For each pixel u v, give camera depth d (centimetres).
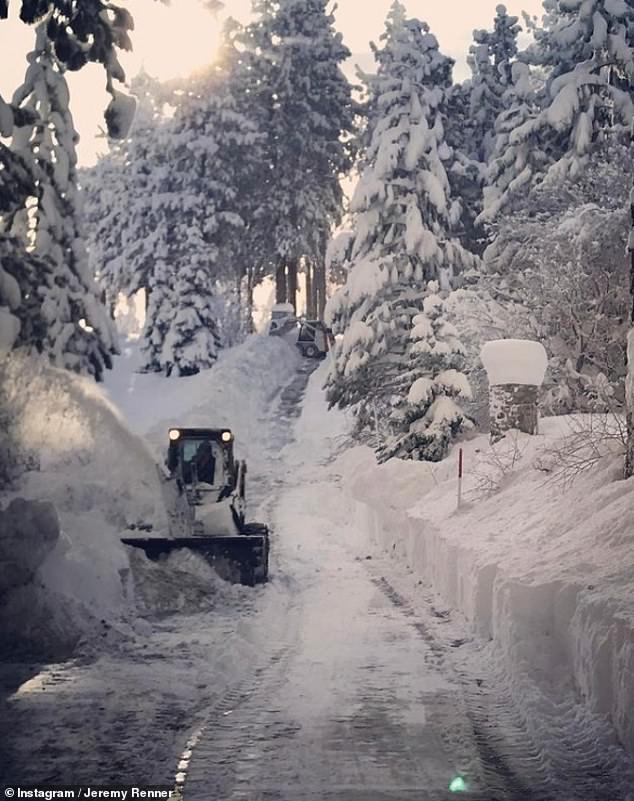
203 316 8169
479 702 1373
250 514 4281
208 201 8600
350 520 4169
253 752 1112
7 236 3138
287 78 9906
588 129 4972
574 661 1362
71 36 2305
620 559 1505
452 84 6462
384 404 5497
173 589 2223
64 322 4675
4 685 1450
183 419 6369
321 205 10169
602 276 4203
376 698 1394
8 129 2345
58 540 1939
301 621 2098
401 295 5256
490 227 5347
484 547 2095
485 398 4391
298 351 9400
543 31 6444
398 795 961
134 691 1412
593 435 2498
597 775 1039
